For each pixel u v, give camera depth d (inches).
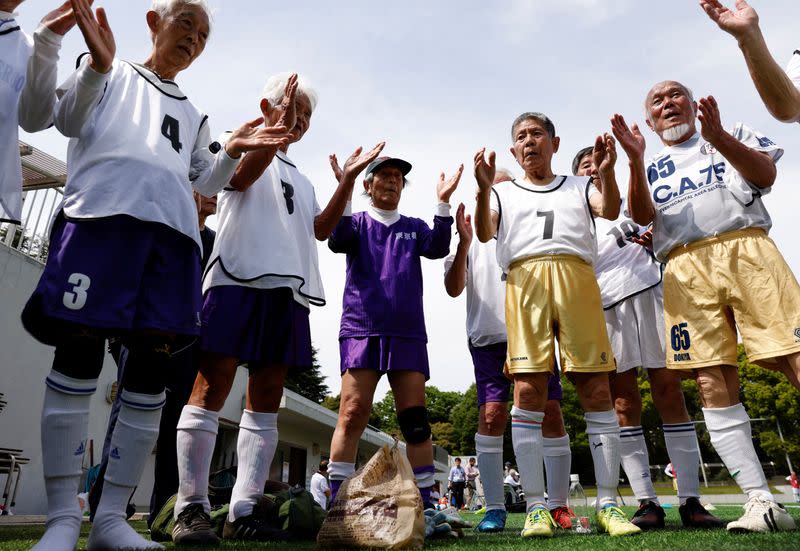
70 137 88.7
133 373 87.7
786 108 109.9
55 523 77.3
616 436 119.1
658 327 150.0
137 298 83.2
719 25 110.1
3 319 294.4
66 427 79.9
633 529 105.1
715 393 112.0
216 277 119.1
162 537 119.8
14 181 105.5
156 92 100.1
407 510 93.9
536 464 117.5
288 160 143.2
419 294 148.6
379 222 155.7
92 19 82.0
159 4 105.1
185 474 105.0
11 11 111.2
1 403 277.0
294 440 788.6
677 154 130.0
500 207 138.6
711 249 115.9
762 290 108.8
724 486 1266.0
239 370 589.0
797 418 1397.6
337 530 93.5
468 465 926.4
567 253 126.9
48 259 81.0
